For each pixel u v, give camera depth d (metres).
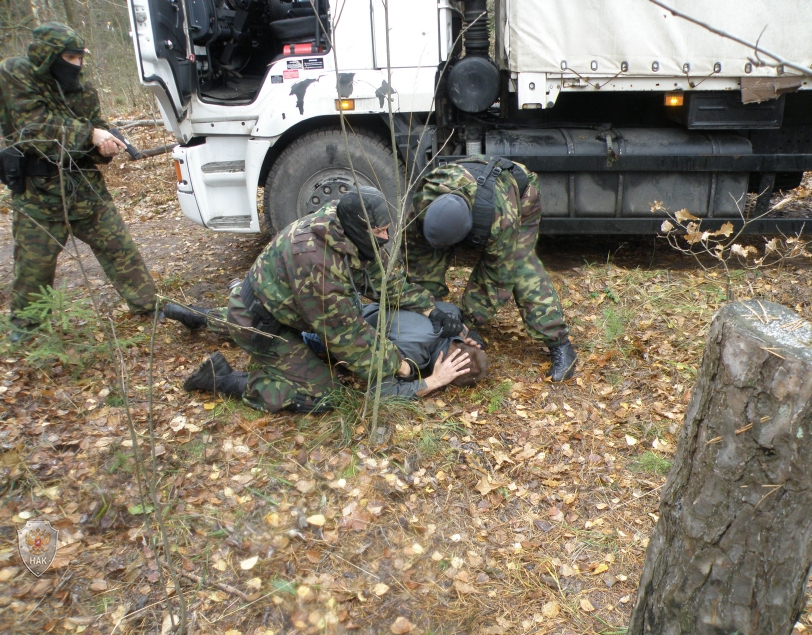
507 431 3.17
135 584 2.36
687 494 1.68
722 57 4.19
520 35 4.28
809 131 4.80
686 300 4.38
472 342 3.47
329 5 4.33
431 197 3.27
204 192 4.80
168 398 3.38
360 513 2.67
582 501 2.77
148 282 4.09
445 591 2.37
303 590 2.34
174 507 2.67
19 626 2.18
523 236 3.54
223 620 2.24
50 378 3.50
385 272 2.89
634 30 4.20
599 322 4.09
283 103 4.51
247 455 2.98
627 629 2.13
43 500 2.68
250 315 3.04
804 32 4.10
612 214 4.72
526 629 2.24
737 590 1.66
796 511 1.53
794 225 4.68
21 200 3.55
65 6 9.91
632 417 3.25
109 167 8.64
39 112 3.44
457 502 2.75
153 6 4.16
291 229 2.91
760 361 1.45
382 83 4.43
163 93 4.43
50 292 3.30
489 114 5.17
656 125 4.95
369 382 3.02
